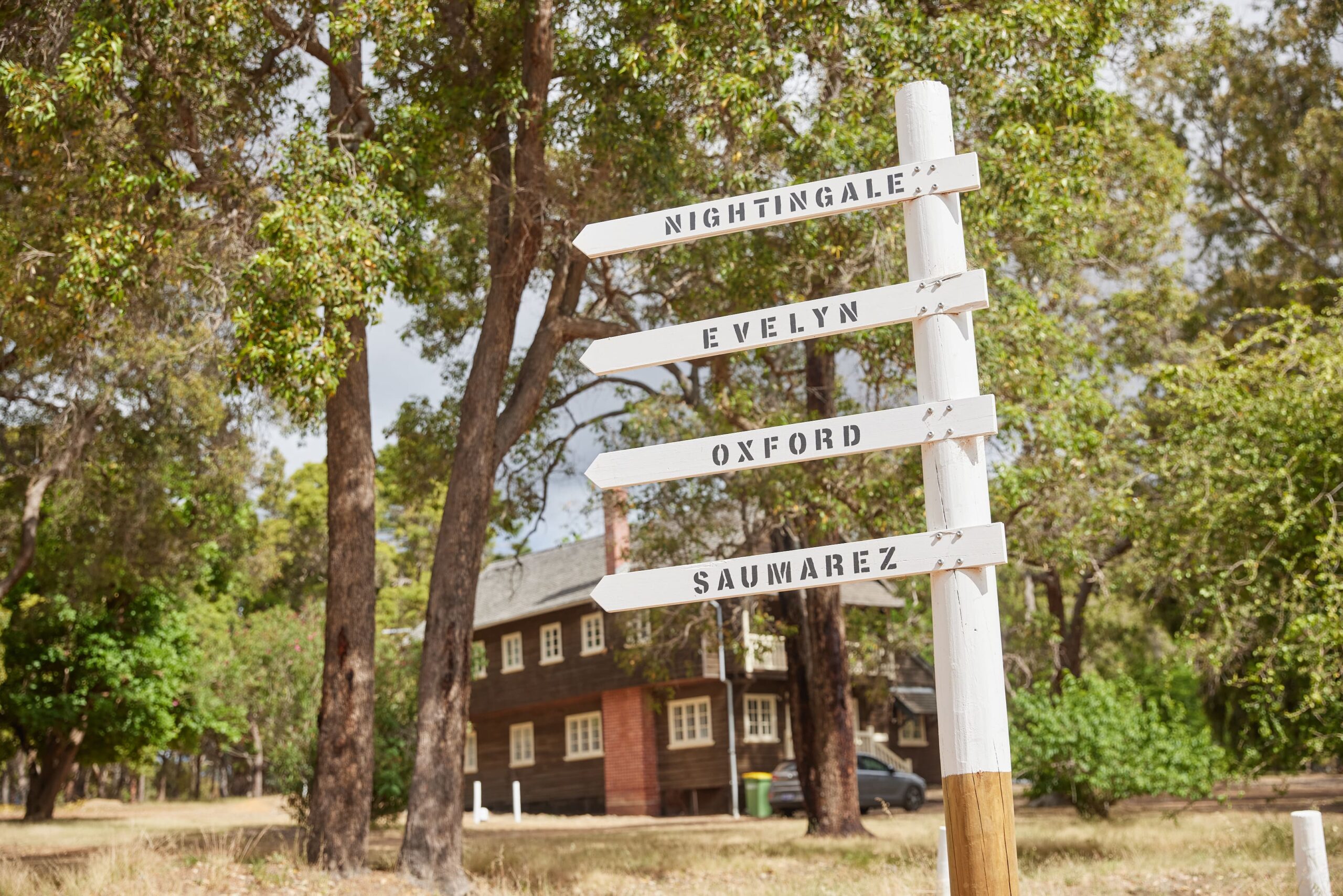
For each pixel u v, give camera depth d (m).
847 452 4.23
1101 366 17.09
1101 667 36.88
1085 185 13.51
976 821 3.85
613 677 32.69
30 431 22.33
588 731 34.38
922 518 13.49
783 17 12.71
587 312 15.95
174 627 30.55
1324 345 11.10
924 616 24.64
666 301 16.23
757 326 4.46
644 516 18.11
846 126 12.43
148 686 29.20
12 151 12.49
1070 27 12.35
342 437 13.80
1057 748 17.47
